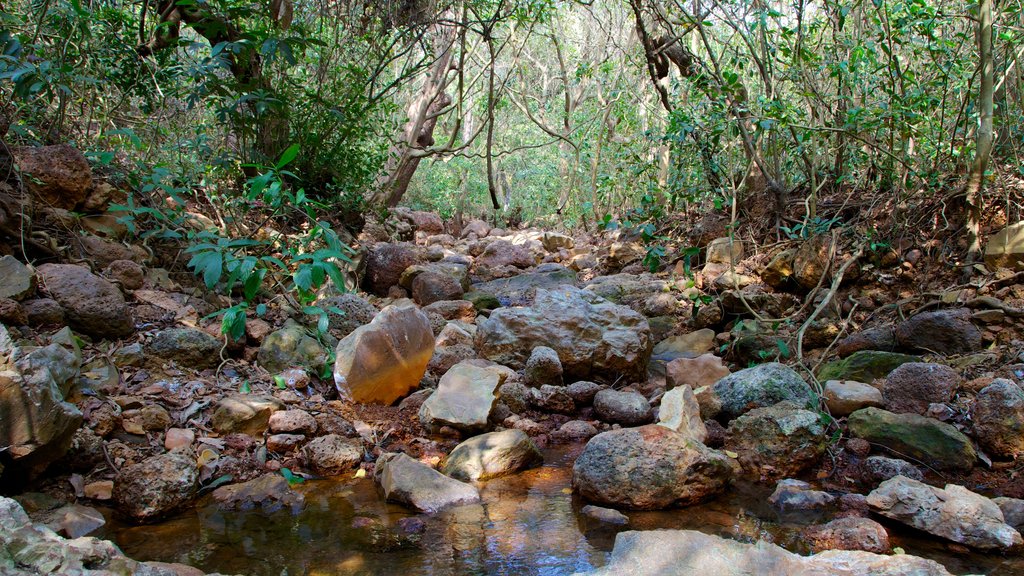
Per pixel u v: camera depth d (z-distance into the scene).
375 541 2.84
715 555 2.43
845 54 6.89
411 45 8.18
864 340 4.88
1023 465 3.46
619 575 2.35
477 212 19.27
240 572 2.57
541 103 18.23
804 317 5.66
